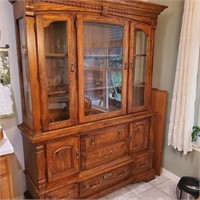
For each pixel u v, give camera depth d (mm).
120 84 1896
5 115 1746
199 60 1922
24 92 1668
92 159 1831
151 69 2062
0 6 1593
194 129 2010
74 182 1735
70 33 1503
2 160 1340
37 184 1604
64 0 1405
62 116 1637
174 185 2207
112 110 1898
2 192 1380
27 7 1302
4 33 1641
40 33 1393
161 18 2197
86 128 1705
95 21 1597
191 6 1779
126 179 2109
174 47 2109
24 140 1782
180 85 1965
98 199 1972
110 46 1783
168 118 2260
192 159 2080
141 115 2066
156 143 2336
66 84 1608
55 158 1619
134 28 1829
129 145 2066
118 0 1598
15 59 1721
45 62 1466
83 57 1617
